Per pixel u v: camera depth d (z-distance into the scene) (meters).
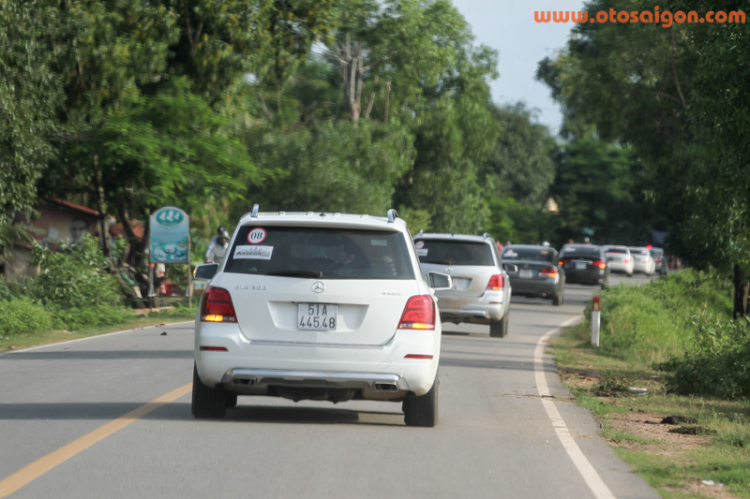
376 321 28.06
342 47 173.00
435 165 188.75
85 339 60.31
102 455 24.39
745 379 42.62
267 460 24.20
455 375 44.97
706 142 48.62
